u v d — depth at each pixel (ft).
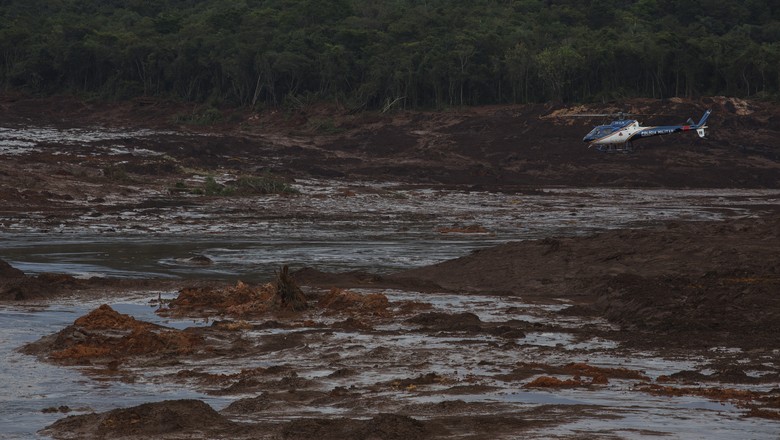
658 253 110.32
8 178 251.60
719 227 124.98
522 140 412.16
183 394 56.24
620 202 287.07
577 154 394.32
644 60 472.44
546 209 257.55
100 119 489.26
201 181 299.99
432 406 50.65
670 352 67.56
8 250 149.38
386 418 45.39
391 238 178.91
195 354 68.18
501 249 121.90
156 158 341.82
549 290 103.30
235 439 44.83
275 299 88.38
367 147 417.90
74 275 118.42
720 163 387.14
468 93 486.79
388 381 58.13
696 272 101.14
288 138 433.89
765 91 465.06
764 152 401.49
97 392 56.95
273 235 182.91
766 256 102.78
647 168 379.35
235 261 137.39
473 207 261.24
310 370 62.28
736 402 51.39
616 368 61.72
